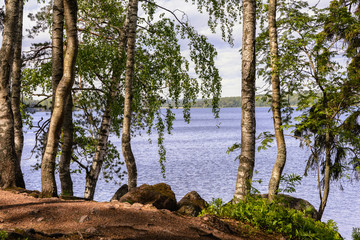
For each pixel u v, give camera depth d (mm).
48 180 6754
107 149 14688
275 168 9883
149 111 13664
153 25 12781
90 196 13109
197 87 12977
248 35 7980
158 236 4422
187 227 5027
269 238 5453
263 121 197125
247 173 7773
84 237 4109
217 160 54750
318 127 11836
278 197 6559
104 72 12703
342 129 11844
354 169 12727
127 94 11195
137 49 13188
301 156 58812
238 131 128625
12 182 7652
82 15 13688
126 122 11164
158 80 13086
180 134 118125
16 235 3824
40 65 12984
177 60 12695
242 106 8031
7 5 7762
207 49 12641
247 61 7977
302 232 5715
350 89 11695
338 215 24109
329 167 12977
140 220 4945
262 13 11828
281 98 10531
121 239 4148
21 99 12914
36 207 5246
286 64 9922
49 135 6805
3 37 7711
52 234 4074
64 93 6758
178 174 41562
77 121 13750
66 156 9648
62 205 5445
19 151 10781
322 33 11953
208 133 121312
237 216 6246
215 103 12930
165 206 6594
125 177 39531
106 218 4848
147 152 67250
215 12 12359
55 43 8781
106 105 13273
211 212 6484
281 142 10094
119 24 13922
